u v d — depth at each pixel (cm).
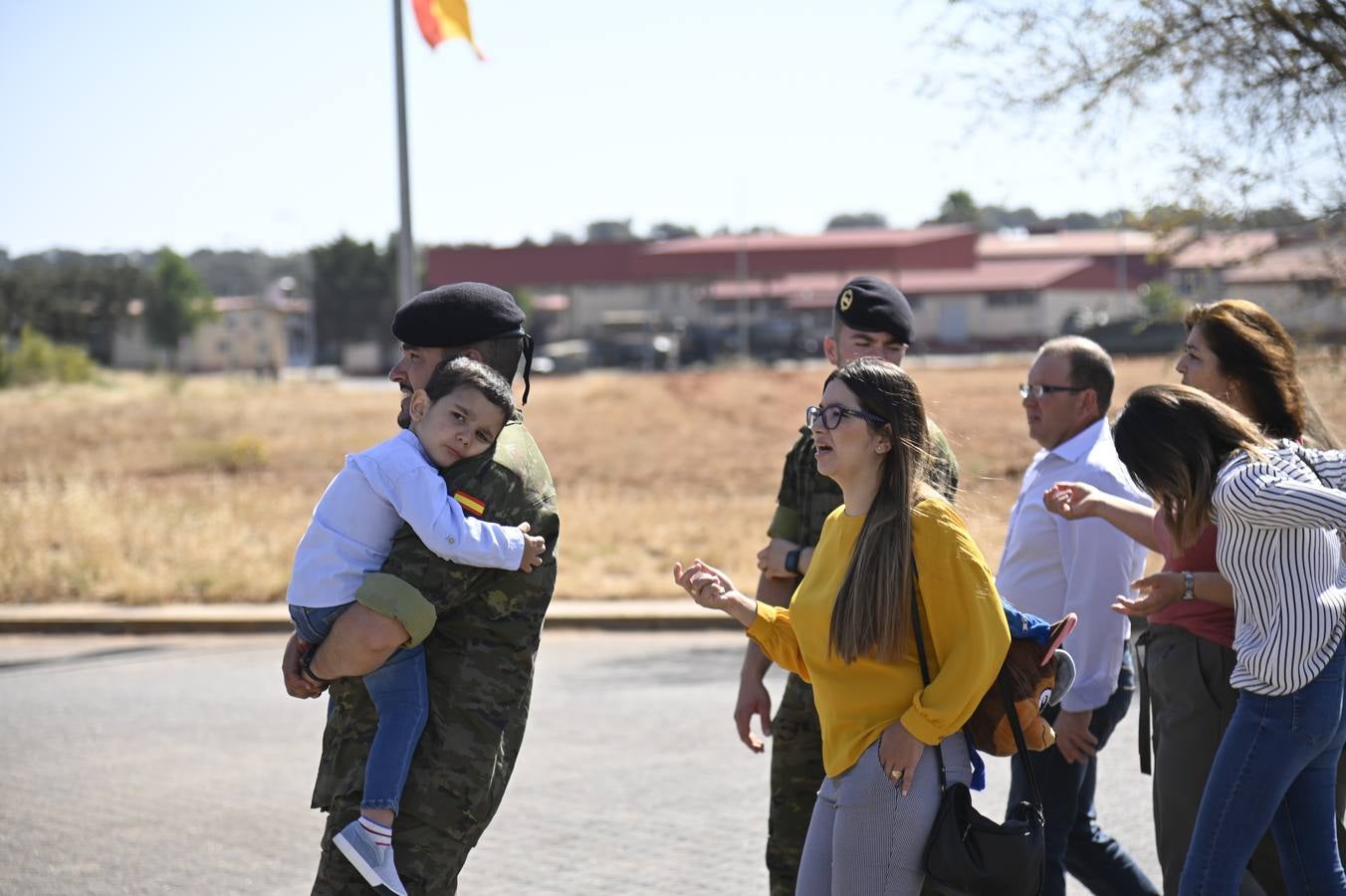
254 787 731
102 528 1545
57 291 10075
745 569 1381
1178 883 404
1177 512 385
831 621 337
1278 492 360
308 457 2680
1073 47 862
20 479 2373
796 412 3322
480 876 582
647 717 870
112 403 3956
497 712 320
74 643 1166
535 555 318
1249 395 422
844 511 352
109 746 820
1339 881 378
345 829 306
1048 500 423
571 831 644
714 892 559
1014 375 3762
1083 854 474
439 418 316
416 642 309
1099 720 460
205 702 941
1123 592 441
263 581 1319
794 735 429
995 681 340
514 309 344
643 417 3275
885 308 436
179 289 10425
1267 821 372
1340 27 737
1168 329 4197
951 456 405
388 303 9956
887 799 329
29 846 633
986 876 322
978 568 328
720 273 7212
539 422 3203
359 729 322
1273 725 369
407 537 312
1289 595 366
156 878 589
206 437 2995
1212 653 396
